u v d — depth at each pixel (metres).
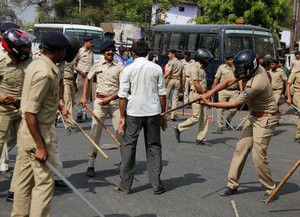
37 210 4.22
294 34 37.28
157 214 5.50
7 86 5.89
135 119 6.08
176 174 7.23
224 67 10.76
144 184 6.64
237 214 5.54
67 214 5.39
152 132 6.16
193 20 25.27
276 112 6.03
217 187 6.63
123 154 6.17
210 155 8.63
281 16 23.59
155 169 6.21
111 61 7.14
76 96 11.81
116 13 28.31
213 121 13.10
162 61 19.53
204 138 9.56
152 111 6.10
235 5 22.81
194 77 9.33
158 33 19.86
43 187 4.25
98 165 7.54
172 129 11.38
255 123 6.03
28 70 4.20
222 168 7.69
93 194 6.11
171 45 19.19
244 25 17.45
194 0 37.91
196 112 9.45
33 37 5.93
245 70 5.86
